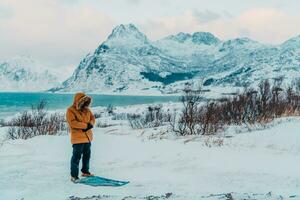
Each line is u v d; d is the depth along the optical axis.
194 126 16.61
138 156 10.89
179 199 6.70
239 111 18.45
